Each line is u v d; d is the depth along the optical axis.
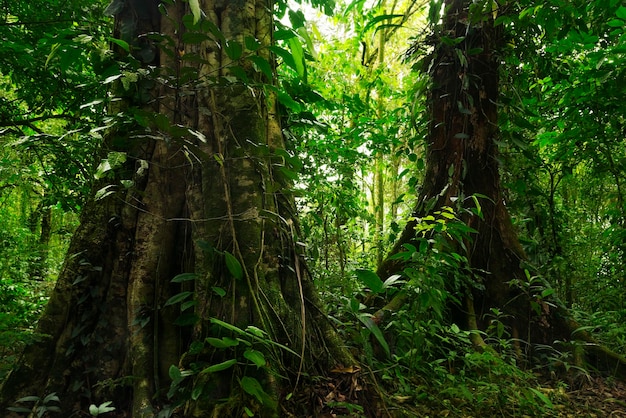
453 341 2.75
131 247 2.23
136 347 2.05
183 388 1.90
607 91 3.96
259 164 2.20
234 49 1.79
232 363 1.61
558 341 3.25
